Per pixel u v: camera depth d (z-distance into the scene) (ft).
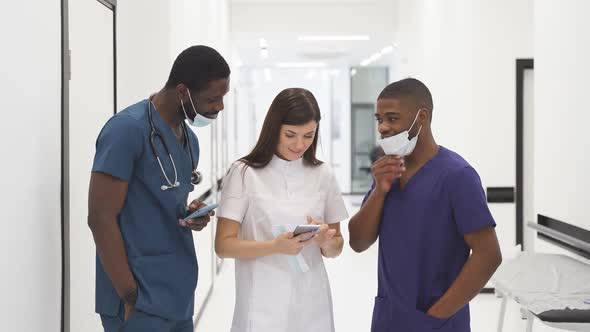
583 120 9.08
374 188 5.50
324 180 6.03
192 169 5.83
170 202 5.40
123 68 9.23
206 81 5.09
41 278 5.46
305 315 5.84
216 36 17.69
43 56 5.54
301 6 24.81
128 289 5.04
